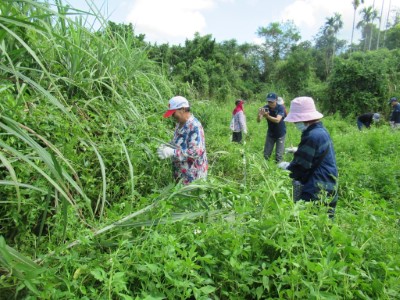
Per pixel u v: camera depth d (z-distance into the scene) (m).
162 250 1.88
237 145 6.04
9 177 2.46
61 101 3.55
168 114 3.68
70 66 4.00
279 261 1.90
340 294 1.87
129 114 4.24
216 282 1.98
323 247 2.07
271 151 7.10
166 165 3.97
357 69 20.09
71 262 1.84
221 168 4.83
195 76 18.78
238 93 27.45
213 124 7.57
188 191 2.58
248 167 3.51
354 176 5.24
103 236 2.22
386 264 2.05
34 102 3.35
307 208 2.38
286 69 33.53
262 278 1.92
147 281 1.81
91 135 3.44
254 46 44.56
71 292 1.70
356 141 7.76
